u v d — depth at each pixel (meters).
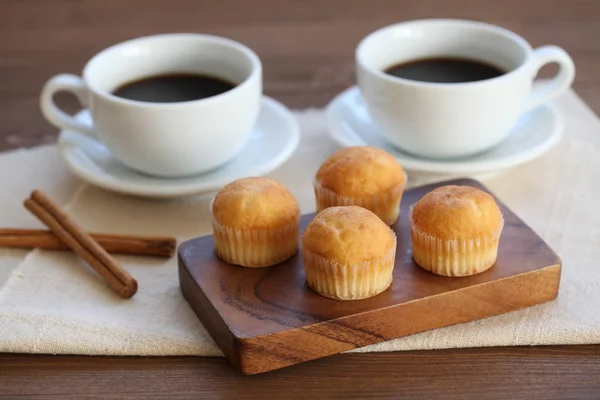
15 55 1.10
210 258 0.74
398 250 0.74
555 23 1.14
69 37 1.14
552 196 0.83
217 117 0.82
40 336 0.72
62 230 0.79
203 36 0.89
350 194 0.75
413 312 0.71
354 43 1.11
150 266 0.78
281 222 0.73
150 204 0.84
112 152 0.84
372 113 0.86
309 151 0.90
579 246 0.78
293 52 1.09
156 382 0.69
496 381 0.69
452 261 0.72
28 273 0.77
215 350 0.71
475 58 0.89
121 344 0.71
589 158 0.87
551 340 0.71
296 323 0.69
